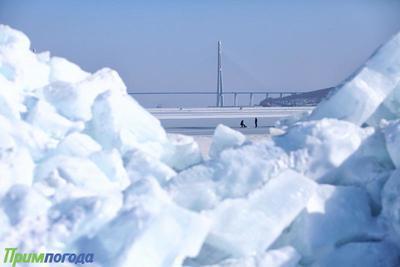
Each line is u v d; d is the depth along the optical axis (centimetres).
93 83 2862
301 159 2000
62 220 1459
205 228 1466
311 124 2116
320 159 2023
